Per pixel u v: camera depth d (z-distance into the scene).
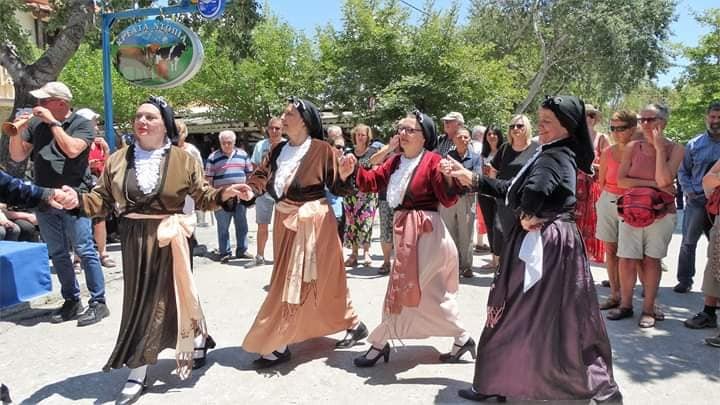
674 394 3.61
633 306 5.46
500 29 25.27
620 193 5.16
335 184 4.20
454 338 4.24
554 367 3.16
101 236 7.03
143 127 3.61
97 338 4.69
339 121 17.66
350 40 16.20
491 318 3.31
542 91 27.59
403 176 3.94
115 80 19.86
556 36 24.45
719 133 5.64
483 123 16.14
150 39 7.00
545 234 3.19
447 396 3.59
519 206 3.24
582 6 23.70
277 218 4.12
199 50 6.97
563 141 3.27
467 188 3.75
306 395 3.64
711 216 4.88
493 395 3.36
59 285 6.08
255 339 4.07
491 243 7.07
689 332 4.74
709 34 19.41
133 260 3.57
